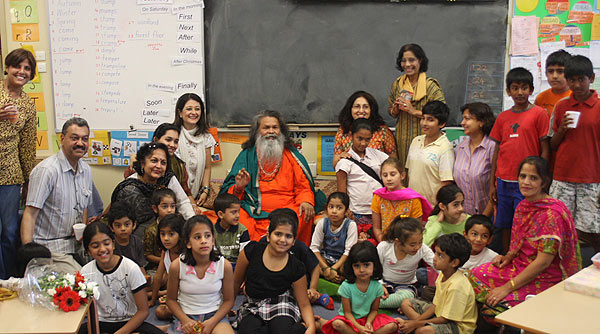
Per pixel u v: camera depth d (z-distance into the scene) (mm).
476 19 4871
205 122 4641
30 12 4711
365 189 4234
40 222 3607
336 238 3891
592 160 3732
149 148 3840
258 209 4246
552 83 4199
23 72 3619
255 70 4836
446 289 3062
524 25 4887
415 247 3496
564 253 3088
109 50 4742
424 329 2984
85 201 3754
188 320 3012
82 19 4699
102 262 2988
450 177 4082
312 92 4887
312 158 4969
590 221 3777
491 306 3117
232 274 3119
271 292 3135
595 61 4957
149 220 3918
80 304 2510
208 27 4766
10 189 3654
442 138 4180
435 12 4844
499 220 3957
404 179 4434
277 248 3049
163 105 4812
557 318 2264
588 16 4883
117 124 4832
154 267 3881
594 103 3688
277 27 4789
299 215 4180
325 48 4840
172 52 4750
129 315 3070
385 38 4848
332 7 4785
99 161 4875
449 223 3717
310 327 3023
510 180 3832
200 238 2967
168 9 4695
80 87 4785
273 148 4258
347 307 3135
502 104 4984
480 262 3482
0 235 3617
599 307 2367
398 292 3508
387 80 4895
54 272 2758
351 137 4430
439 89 4422
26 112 3719
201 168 4539
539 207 3115
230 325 3125
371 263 3078
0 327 2307
